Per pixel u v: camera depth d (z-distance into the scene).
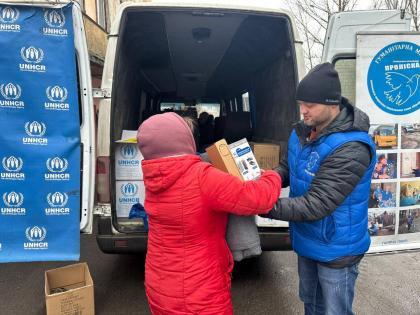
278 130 4.16
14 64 2.59
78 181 2.76
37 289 3.76
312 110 1.96
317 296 2.38
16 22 2.56
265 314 3.23
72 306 3.06
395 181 2.96
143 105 5.90
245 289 3.66
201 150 5.14
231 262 2.00
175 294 1.84
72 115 2.71
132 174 3.27
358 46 2.91
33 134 2.68
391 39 2.92
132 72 4.65
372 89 2.94
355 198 2.01
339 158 1.89
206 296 1.84
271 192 1.82
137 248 3.19
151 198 1.87
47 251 2.78
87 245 4.93
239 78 6.16
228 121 5.25
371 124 2.95
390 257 4.32
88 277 3.27
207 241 1.84
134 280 3.89
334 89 1.93
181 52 5.35
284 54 3.94
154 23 4.08
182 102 7.79
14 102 2.62
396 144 2.95
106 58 3.19
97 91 3.13
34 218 2.74
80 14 2.67
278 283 3.78
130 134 3.44
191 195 1.77
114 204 3.18
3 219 2.71
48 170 2.72
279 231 3.32
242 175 2.00
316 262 2.18
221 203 1.75
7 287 3.81
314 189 1.92
